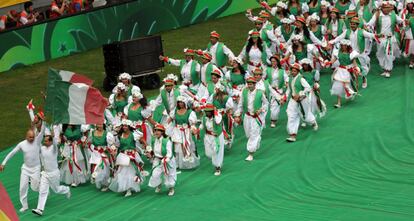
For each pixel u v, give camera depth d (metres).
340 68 54.59
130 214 41.41
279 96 51.84
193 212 41.06
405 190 42.16
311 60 55.03
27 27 68.06
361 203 40.94
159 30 76.62
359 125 51.34
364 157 46.66
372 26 60.34
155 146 43.25
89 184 46.47
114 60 60.16
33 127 43.41
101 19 72.44
